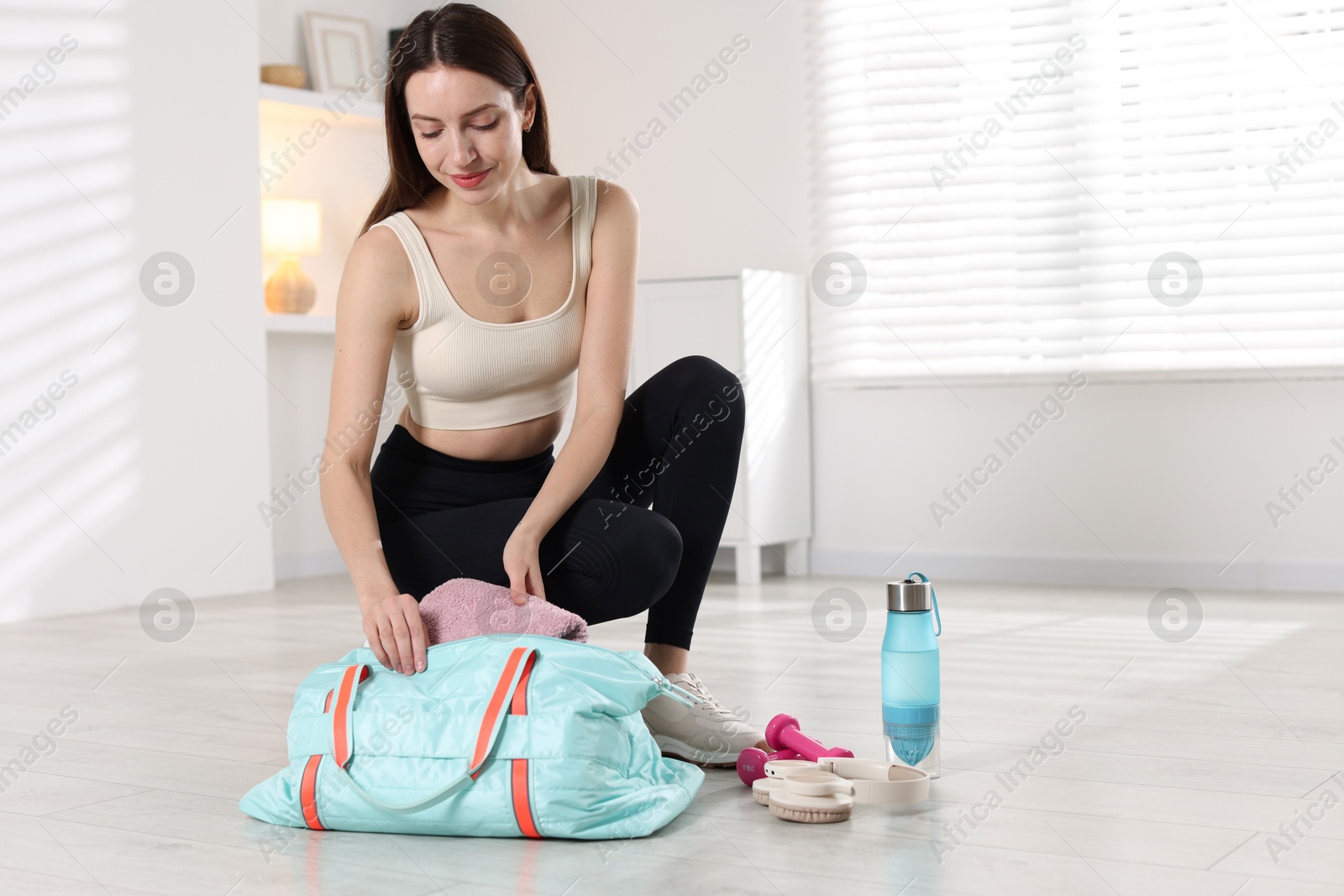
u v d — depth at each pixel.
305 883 1.14
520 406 1.64
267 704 2.03
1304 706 1.87
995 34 3.62
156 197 3.38
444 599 1.42
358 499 1.50
